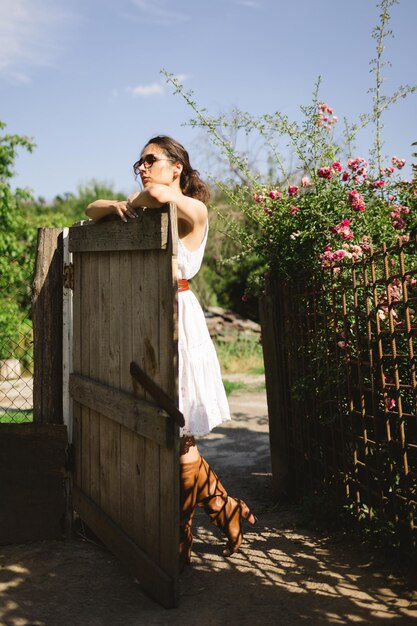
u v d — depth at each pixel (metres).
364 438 3.51
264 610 2.83
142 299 3.02
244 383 10.93
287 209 4.28
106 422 3.46
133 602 2.96
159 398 2.81
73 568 3.37
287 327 4.42
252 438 6.82
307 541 3.68
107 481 3.46
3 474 3.77
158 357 2.86
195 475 3.30
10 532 3.76
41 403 3.96
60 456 3.84
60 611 2.86
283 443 4.57
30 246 12.01
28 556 3.54
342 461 3.86
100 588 3.12
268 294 4.65
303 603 2.88
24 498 3.79
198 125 4.59
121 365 3.27
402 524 3.24
